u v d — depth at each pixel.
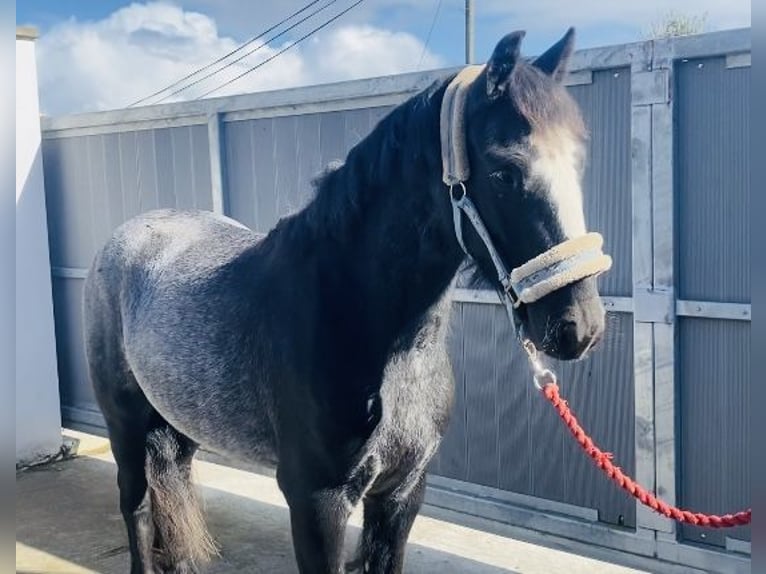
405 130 1.79
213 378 2.19
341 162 2.02
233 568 3.02
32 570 3.04
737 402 2.41
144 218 2.92
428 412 1.95
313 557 1.93
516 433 2.90
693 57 2.35
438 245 1.77
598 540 2.73
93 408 4.49
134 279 2.63
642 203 2.49
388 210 1.81
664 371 2.50
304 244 1.97
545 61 1.66
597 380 2.68
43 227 4.25
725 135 2.34
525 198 1.50
